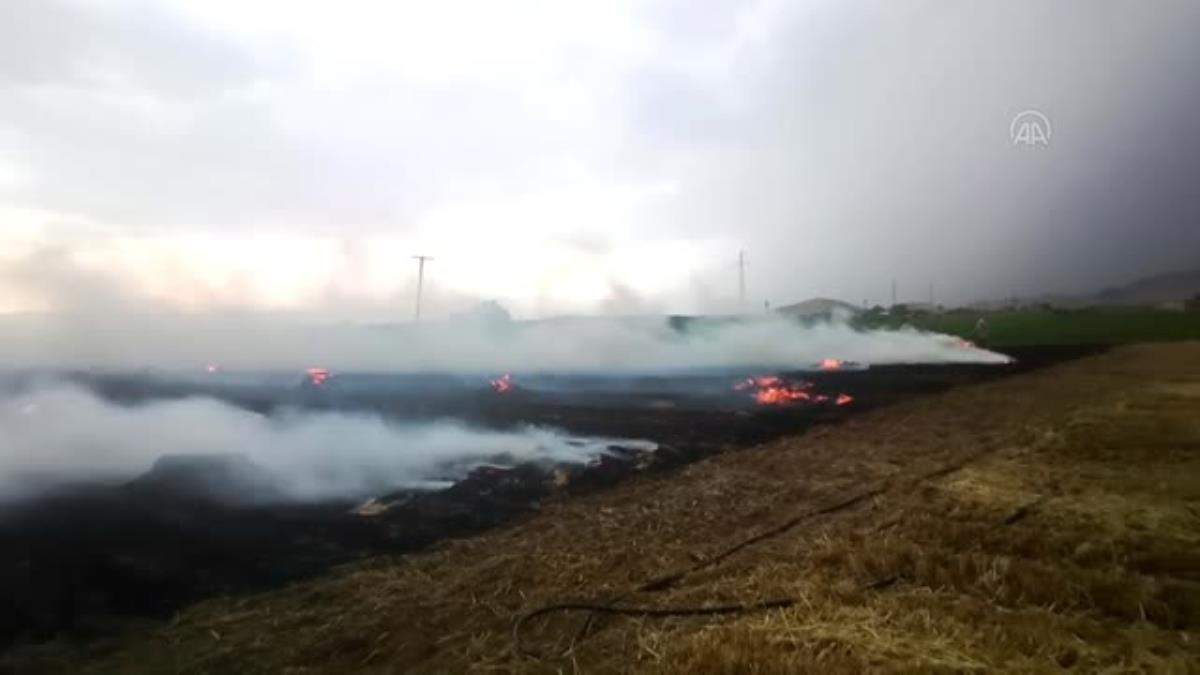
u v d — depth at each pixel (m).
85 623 6.77
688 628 5.43
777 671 4.41
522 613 6.13
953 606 5.35
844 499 9.43
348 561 8.42
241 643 6.19
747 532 8.29
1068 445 10.98
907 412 17.77
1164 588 5.49
